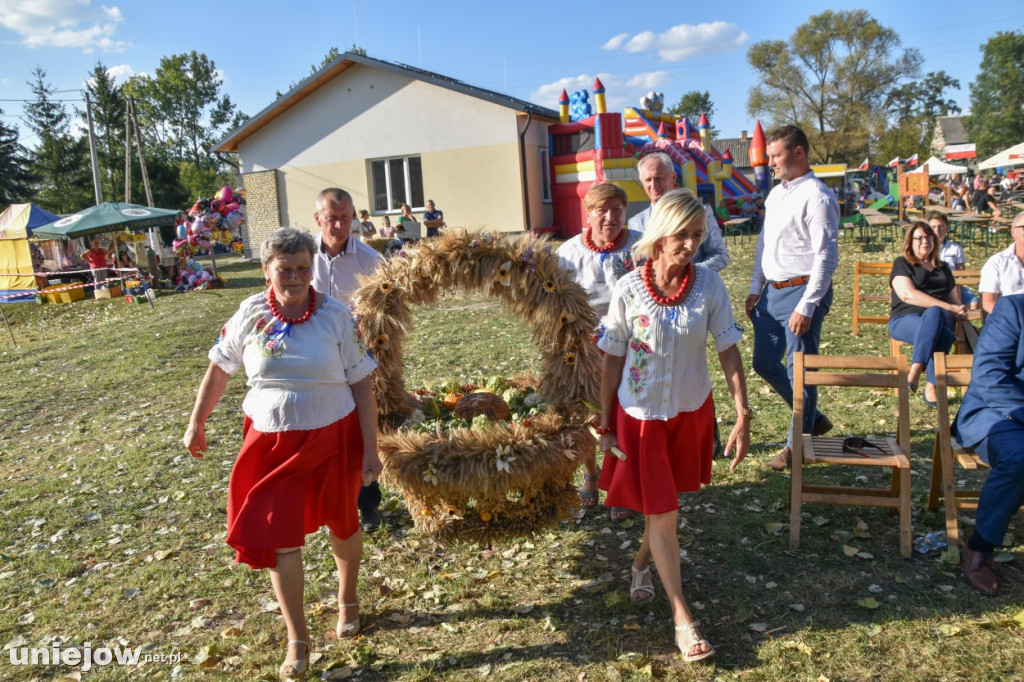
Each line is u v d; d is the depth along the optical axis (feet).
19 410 27.48
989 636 9.96
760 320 16.67
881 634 10.20
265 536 9.63
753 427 19.11
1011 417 11.26
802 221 15.52
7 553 14.94
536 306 12.96
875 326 31.07
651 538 10.59
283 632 11.48
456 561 13.43
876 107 189.37
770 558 12.47
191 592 12.89
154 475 18.83
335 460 10.50
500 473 11.57
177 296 63.10
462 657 10.54
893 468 13.50
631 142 69.87
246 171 79.97
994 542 10.95
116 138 191.62
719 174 73.15
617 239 14.80
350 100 74.69
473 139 70.64
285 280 10.00
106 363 35.19
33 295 69.36
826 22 186.19
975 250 54.54
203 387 10.71
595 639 10.72
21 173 172.76
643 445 10.64
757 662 9.88
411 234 67.77
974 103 257.14
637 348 10.73
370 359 10.98
